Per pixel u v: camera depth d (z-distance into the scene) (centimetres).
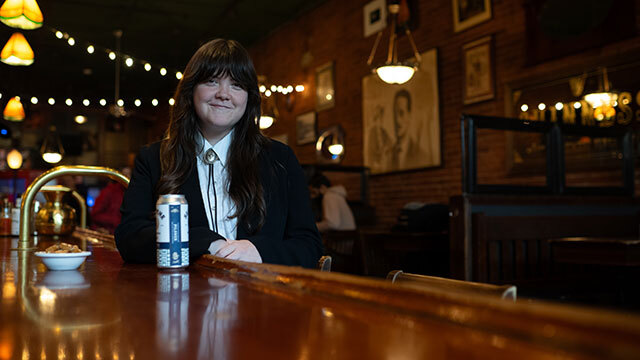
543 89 529
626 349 31
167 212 109
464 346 38
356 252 512
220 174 140
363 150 791
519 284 357
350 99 826
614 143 455
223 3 899
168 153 139
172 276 97
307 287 68
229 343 44
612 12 466
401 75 521
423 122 679
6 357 42
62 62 1235
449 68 647
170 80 1351
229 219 137
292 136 982
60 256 111
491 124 372
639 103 444
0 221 261
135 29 1017
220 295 70
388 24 744
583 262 304
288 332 47
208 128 139
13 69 1266
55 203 260
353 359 37
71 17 950
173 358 41
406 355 37
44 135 1647
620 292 350
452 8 644
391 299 54
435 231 511
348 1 834
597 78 479
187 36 1062
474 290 74
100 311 61
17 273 106
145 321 55
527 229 371
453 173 637
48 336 49
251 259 119
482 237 349
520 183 502
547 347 36
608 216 416
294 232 143
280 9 937
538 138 480
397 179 723
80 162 1702
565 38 505
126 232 131
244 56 137
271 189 142
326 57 888
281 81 1022
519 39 558
